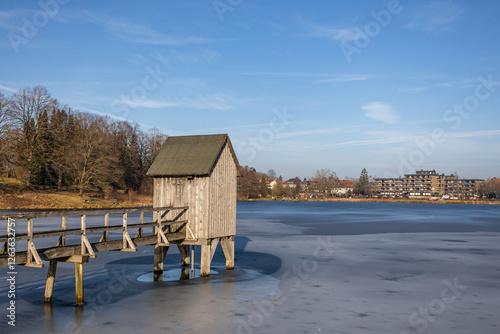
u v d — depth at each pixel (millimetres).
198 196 20688
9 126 64812
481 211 107125
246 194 179250
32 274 21125
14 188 70312
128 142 92250
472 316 15312
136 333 12812
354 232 44812
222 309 15547
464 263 26156
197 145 21672
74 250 15211
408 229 49250
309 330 13484
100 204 76000
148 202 90500
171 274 22016
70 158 74188
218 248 31891
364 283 20469
